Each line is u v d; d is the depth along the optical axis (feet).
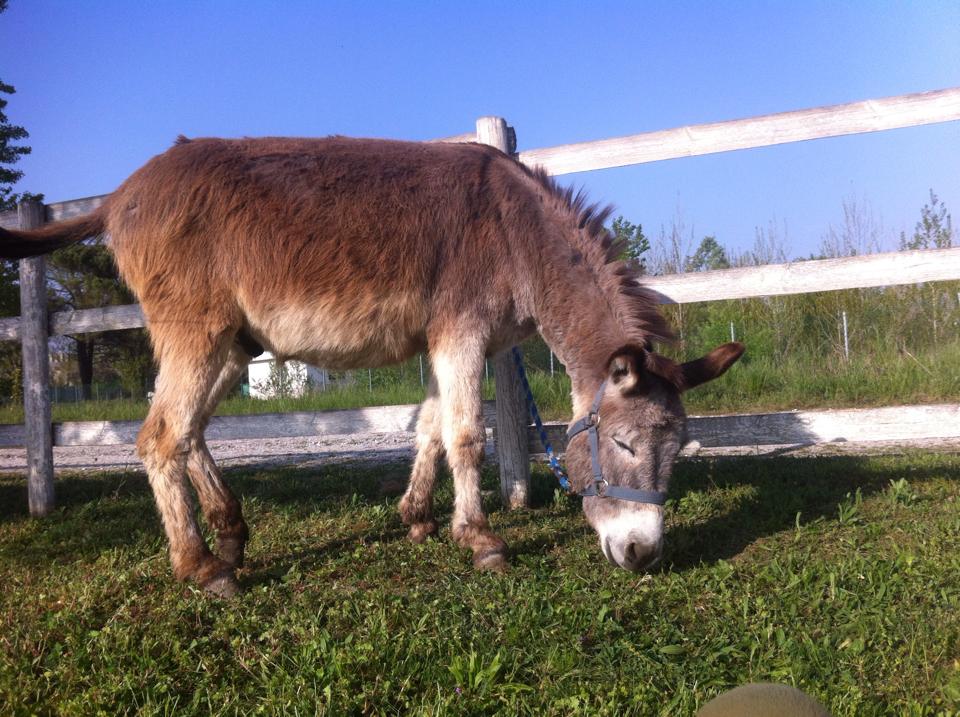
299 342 6.79
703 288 8.22
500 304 6.93
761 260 22.93
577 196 7.42
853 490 8.36
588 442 6.56
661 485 6.31
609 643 5.28
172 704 4.70
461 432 6.77
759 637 5.30
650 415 6.26
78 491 10.34
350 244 6.61
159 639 5.25
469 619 5.59
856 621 5.39
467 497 6.82
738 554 6.86
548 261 6.99
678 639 5.36
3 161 41.68
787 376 17.07
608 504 6.36
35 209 9.62
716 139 8.25
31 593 6.39
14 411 30.32
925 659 4.98
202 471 7.01
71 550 7.78
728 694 1.95
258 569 6.87
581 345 6.86
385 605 5.76
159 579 6.41
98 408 28.96
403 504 7.59
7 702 4.66
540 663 5.08
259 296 6.55
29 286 9.30
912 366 15.84
